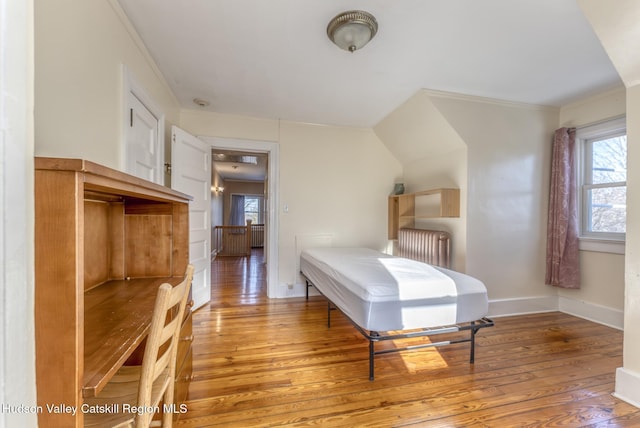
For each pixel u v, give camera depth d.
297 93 2.98
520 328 2.78
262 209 11.27
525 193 3.24
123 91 1.77
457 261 3.20
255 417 1.53
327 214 4.02
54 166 0.63
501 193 3.17
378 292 1.84
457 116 3.00
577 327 2.81
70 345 0.65
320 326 2.80
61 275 0.64
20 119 0.56
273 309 3.32
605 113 2.89
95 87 1.47
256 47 2.15
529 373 1.98
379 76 2.60
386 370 2.01
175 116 3.20
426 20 1.81
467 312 2.00
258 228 10.19
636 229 1.67
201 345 2.37
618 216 2.87
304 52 2.22
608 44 1.56
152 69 2.36
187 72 2.55
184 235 1.73
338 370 2.00
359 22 1.77
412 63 2.36
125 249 1.68
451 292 1.96
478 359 2.16
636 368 1.67
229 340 2.47
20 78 0.56
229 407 1.60
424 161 3.81
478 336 2.59
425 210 3.79
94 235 1.51
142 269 1.71
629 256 1.70
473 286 2.03
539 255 3.30
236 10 1.75
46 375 0.64
